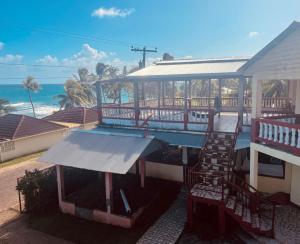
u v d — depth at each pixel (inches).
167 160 687.7
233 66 680.4
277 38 459.2
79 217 543.8
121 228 493.4
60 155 560.1
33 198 563.8
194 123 625.0
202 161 545.6
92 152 544.7
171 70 708.0
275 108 723.4
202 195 473.4
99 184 660.1
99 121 765.3
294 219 482.3
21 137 1088.8
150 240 451.2
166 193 621.0
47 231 501.0
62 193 564.4
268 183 577.0
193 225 485.4
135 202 557.0
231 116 751.7
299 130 399.2
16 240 477.7
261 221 470.0
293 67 450.0
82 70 2731.3
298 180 522.9
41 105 4490.7
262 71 500.4
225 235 452.8
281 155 436.1
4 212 593.3
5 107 2363.4
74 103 2246.6
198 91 1485.0
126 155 511.2
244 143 539.5
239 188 482.0
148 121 686.5
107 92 2244.1
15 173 877.2
